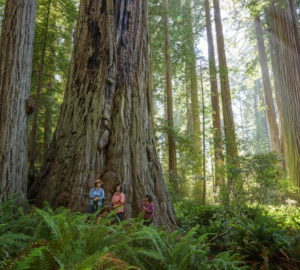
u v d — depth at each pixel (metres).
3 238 3.08
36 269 2.57
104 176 6.88
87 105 7.53
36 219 4.42
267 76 21.28
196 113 19.34
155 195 7.28
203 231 6.93
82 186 6.64
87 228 3.71
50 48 14.04
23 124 6.71
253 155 8.34
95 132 7.20
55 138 7.64
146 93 8.45
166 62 16.05
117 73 7.95
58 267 2.64
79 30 8.38
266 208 10.74
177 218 7.97
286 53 14.91
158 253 3.42
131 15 8.52
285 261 5.11
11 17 7.04
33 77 13.99
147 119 8.11
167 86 15.92
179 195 13.33
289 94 14.59
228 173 8.21
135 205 6.80
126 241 3.41
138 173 7.14
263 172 7.91
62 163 7.03
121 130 7.38
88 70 7.87
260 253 5.21
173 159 14.72
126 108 7.70
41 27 13.21
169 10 18.39
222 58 16.30
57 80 16.58
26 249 2.89
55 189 6.75
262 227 5.57
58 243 2.83
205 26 17.94
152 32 16.14
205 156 15.65
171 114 15.55
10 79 6.59
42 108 16.23
